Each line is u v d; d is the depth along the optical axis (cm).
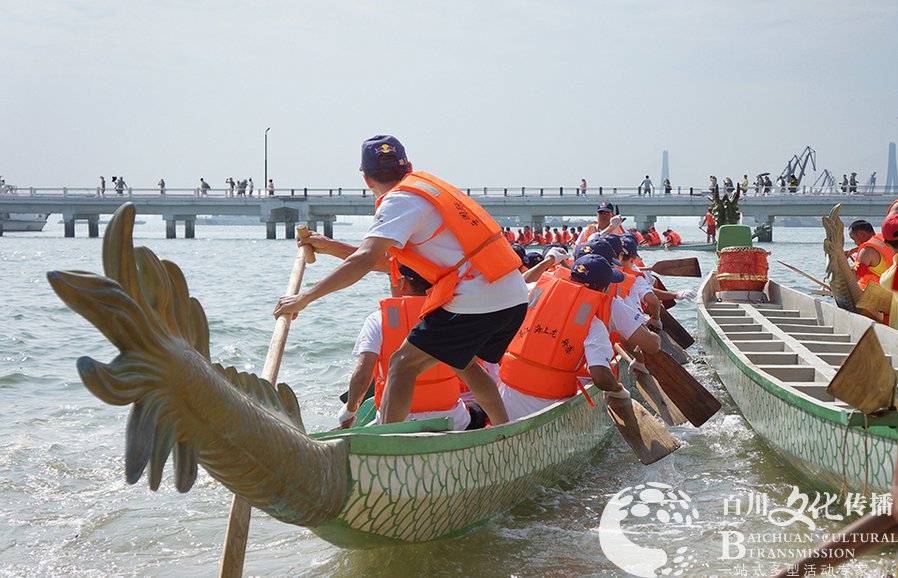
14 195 6694
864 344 388
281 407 364
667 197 5647
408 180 476
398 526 455
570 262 896
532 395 632
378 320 584
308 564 491
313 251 544
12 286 2489
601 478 667
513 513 574
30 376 1041
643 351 690
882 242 1027
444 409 568
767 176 5797
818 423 569
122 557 503
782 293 1318
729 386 885
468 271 475
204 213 6588
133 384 263
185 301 296
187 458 299
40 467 664
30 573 479
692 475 666
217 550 514
